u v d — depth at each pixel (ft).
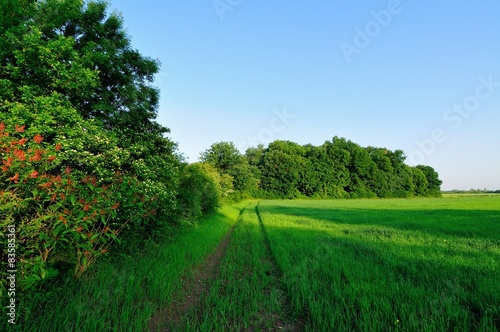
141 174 28.12
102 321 12.43
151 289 17.33
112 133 34.88
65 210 14.66
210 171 102.37
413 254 27.81
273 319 14.62
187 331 12.87
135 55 48.44
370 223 61.98
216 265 27.09
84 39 43.21
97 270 18.33
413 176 330.54
